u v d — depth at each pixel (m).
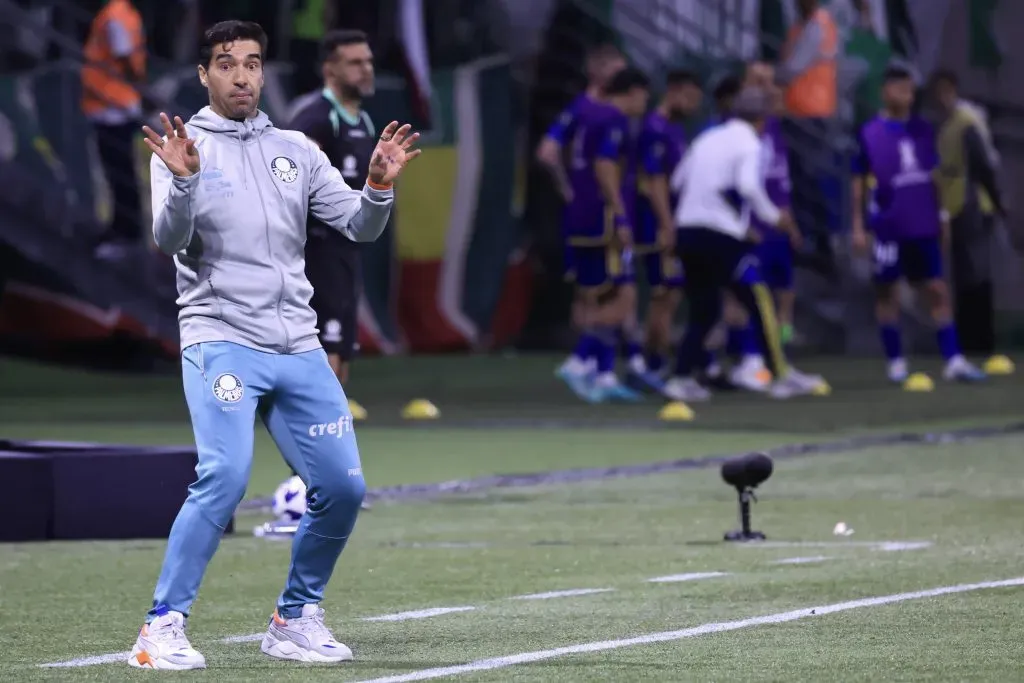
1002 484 37.78
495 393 62.53
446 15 77.62
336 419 20.53
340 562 28.36
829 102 81.62
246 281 20.31
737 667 19.86
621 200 59.00
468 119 77.44
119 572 27.53
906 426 50.47
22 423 52.00
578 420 52.78
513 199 78.31
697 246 56.16
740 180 54.91
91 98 66.44
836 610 23.56
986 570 26.81
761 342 58.91
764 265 62.53
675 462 42.22
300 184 20.77
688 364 57.78
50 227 66.12
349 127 33.44
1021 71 91.19
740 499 30.62
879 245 64.44
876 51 84.38
